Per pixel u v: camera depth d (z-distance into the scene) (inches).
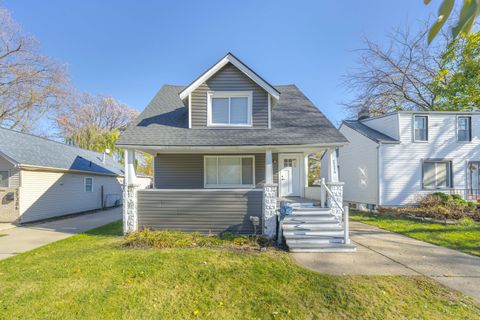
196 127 366.0
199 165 408.2
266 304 157.3
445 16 41.3
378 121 635.5
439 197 518.6
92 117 1332.4
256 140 328.2
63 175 569.6
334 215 321.7
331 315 146.6
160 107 431.8
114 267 206.7
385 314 145.8
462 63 679.1
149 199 325.4
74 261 221.1
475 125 572.7
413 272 199.8
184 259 224.1
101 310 149.5
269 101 369.4
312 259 231.6
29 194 476.4
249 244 274.2
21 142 541.0
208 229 319.0
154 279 186.4
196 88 371.6
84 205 645.3
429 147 566.9
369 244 285.4
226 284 180.1
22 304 154.0
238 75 374.9
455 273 198.2
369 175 599.2
